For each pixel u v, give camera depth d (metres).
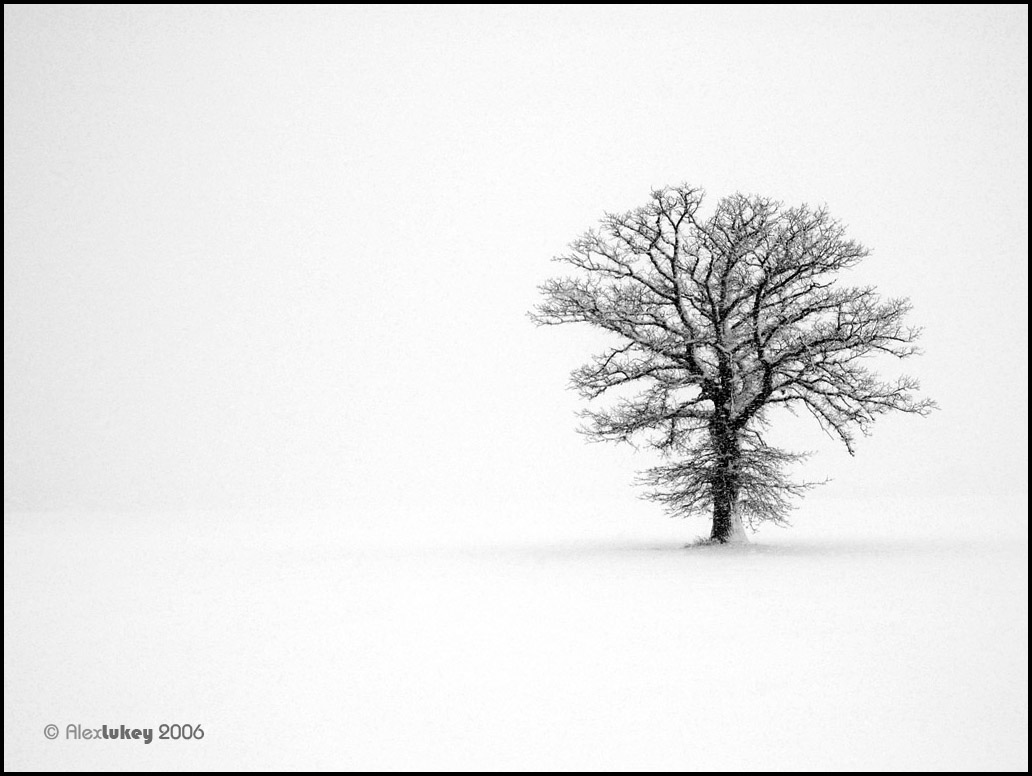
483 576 24.16
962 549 28.72
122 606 19.50
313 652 13.58
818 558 26.17
